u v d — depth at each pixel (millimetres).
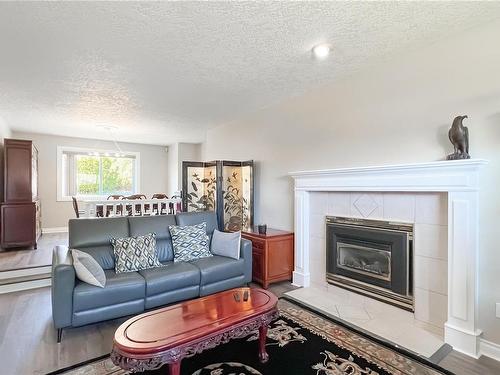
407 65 2775
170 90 3762
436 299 2582
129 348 1625
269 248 3752
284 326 2695
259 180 4777
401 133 2832
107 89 3707
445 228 2520
